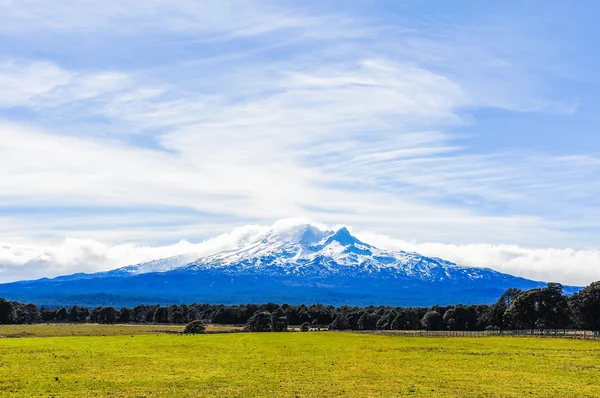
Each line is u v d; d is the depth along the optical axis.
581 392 47.31
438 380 53.38
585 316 133.12
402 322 189.38
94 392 45.31
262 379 53.00
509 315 141.50
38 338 109.38
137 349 83.56
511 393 46.81
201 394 45.12
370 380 53.03
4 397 42.94
